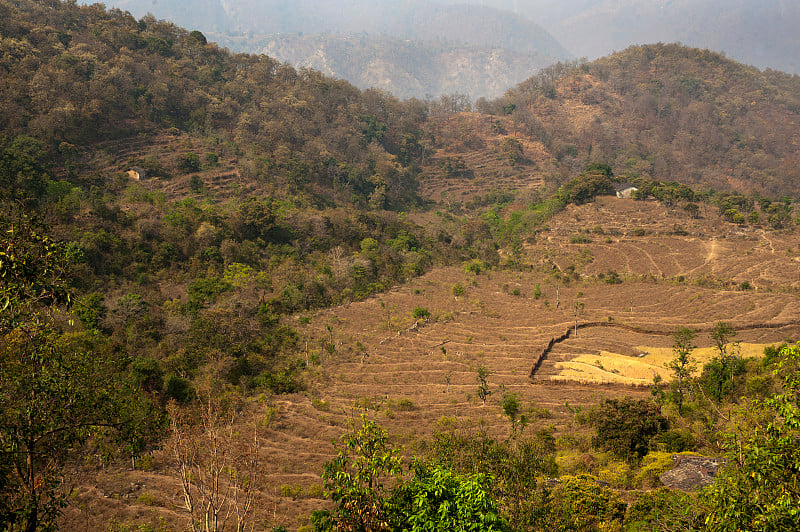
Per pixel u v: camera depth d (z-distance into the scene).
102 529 25.50
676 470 31.59
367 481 15.72
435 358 65.94
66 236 76.31
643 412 39.31
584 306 87.31
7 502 13.84
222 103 157.88
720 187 198.88
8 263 13.09
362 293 90.62
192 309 67.50
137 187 105.00
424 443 39.78
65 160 109.00
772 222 121.50
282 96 180.00
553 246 125.88
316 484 33.59
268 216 102.00
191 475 18.08
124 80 136.75
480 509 15.02
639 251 116.50
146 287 76.56
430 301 90.19
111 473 31.17
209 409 20.59
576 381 58.03
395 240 119.88
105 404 16.19
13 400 14.46
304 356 63.50
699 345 68.19
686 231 123.19
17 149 98.25
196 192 117.19
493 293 97.19
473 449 23.84
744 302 83.12
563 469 35.41
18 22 134.12
